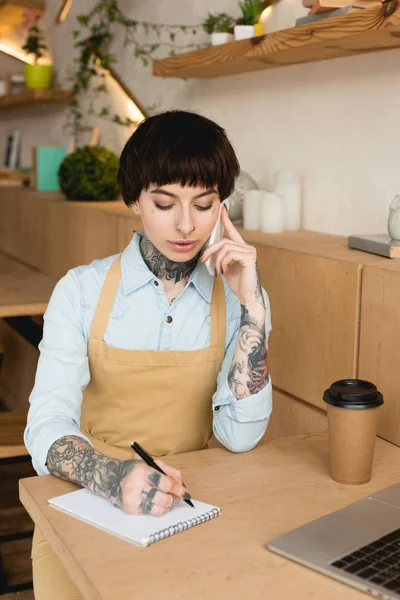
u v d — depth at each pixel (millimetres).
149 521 1101
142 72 3418
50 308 1482
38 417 1365
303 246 1949
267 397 1420
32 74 4371
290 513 1155
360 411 1244
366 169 2117
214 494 1225
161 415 1511
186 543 1050
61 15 4340
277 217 2309
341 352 1698
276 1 2406
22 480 1267
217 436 1447
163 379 1498
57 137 4535
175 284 1511
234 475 1310
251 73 2613
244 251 1432
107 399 1514
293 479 1295
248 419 1402
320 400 1784
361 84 2104
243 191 2502
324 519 1113
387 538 1050
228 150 1355
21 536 2453
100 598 912
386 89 2016
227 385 1414
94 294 1497
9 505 3066
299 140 2398
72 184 3418
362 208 2146
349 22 1733
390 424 1536
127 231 2695
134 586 934
